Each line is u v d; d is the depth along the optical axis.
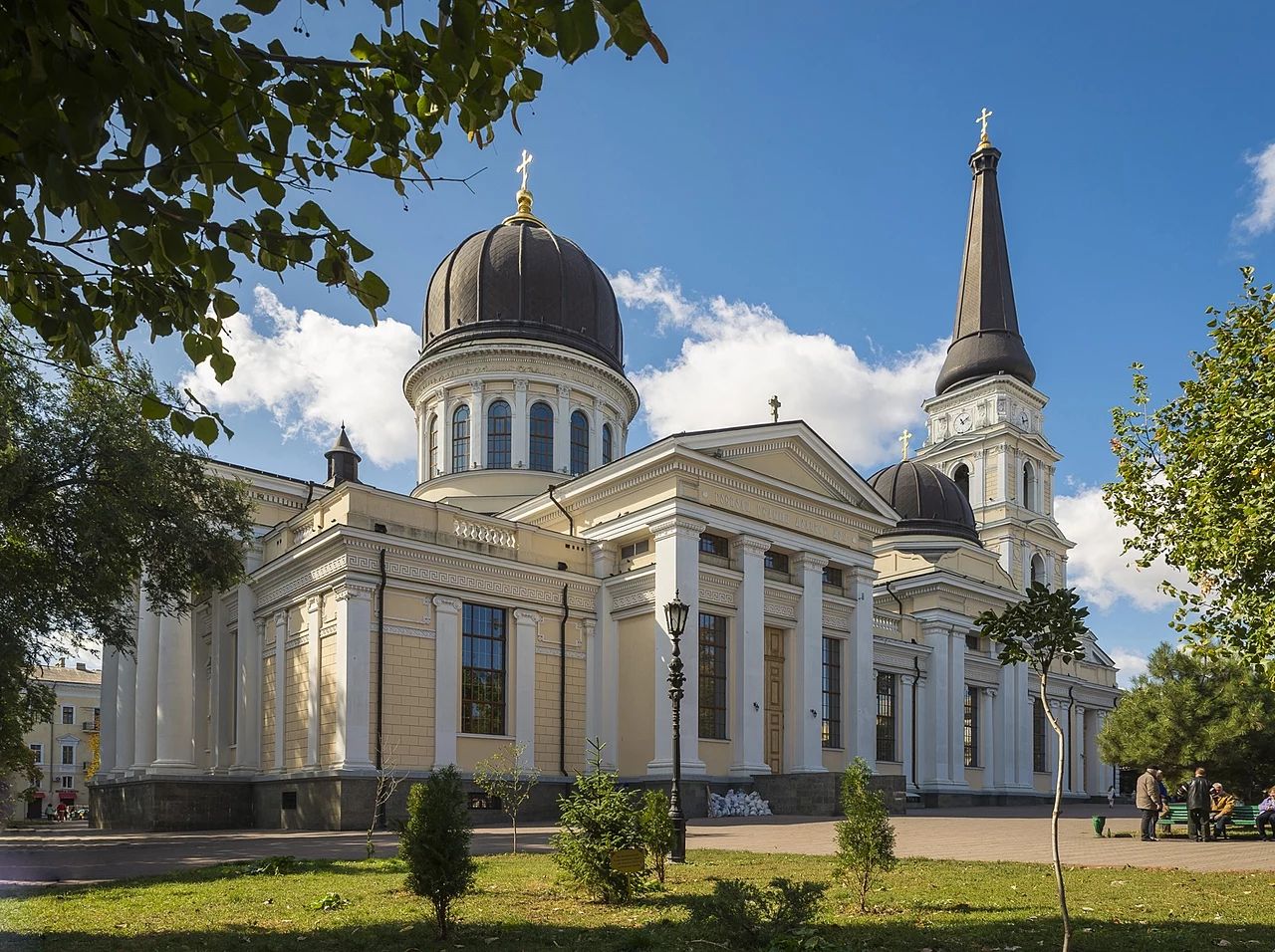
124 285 6.88
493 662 32.25
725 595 34.09
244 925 11.08
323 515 31.42
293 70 6.24
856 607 38.41
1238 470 14.80
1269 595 14.53
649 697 32.69
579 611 34.31
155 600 28.12
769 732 35.22
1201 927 10.53
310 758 29.69
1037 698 54.06
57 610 24.84
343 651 28.72
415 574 30.53
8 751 32.38
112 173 5.76
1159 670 33.62
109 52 5.10
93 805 42.97
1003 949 9.37
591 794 13.06
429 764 29.80
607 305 47.03
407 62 6.38
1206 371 15.80
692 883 14.17
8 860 19.39
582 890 12.97
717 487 34.53
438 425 44.94
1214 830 25.98
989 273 81.62
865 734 37.66
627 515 34.56
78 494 23.81
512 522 33.53
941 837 23.92
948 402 79.94
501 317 44.62
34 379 22.95
